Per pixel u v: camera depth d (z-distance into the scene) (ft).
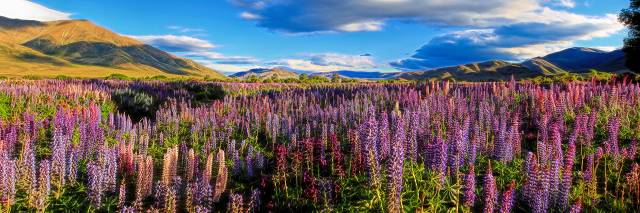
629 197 29.48
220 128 62.80
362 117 53.11
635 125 44.42
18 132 50.72
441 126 45.50
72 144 42.96
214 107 75.46
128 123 59.67
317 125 55.72
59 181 33.01
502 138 34.47
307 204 32.17
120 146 41.47
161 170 43.19
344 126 53.42
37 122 53.26
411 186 29.30
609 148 34.63
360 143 33.40
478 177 32.81
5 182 28.94
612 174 33.81
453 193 26.63
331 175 35.09
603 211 28.19
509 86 69.05
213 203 34.40
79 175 38.73
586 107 51.60
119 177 38.45
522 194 28.04
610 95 52.47
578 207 24.45
